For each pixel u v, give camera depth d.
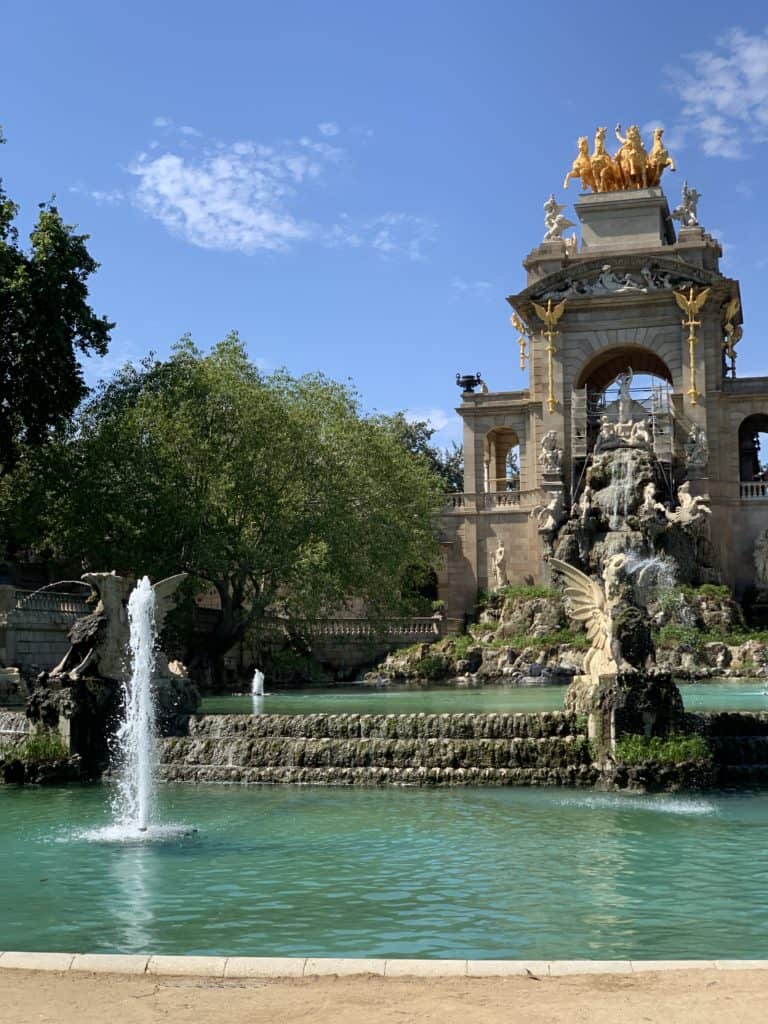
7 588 49.09
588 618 32.62
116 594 35.12
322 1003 11.94
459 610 86.88
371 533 68.94
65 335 57.88
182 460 60.78
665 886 19.44
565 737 31.08
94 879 20.33
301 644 73.69
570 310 86.44
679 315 84.50
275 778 31.50
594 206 89.38
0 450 59.88
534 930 16.78
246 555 62.56
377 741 31.72
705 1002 11.70
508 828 24.66
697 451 81.81
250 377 66.25
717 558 82.31
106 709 33.56
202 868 21.12
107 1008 11.83
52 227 57.69
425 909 18.00
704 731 31.50
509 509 87.00
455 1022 11.23
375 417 81.31
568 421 85.56
